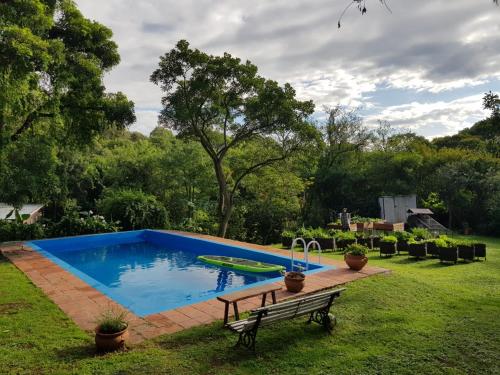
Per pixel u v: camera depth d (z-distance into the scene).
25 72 9.05
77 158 26.41
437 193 23.94
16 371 3.78
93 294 6.63
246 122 16.86
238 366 3.93
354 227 16.97
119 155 28.86
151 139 37.38
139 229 17.62
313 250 12.95
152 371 3.81
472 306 5.91
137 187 24.62
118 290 8.65
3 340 4.56
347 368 3.89
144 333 4.77
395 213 22.62
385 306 5.87
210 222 21.33
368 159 26.61
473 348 4.36
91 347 4.36
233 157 23.02
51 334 4.75
